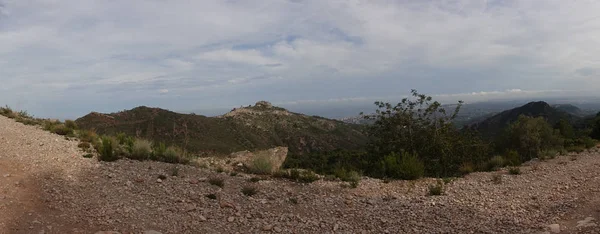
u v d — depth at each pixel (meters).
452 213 7.30
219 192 8.01
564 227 6.03
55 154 9.22
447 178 10.89
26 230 5.00
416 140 17.44
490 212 7.26
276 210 7.32
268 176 10.30
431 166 14.55
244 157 13.15
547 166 12.38
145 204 6.68
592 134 35.47
